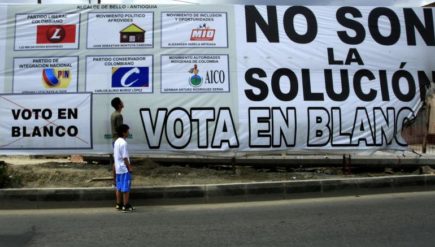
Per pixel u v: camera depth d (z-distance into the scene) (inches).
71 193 375.6
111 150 454.9
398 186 432.5
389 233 282.5
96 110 457.4
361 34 489.7
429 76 494.6
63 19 465.4
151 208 371.6
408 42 495.2
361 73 484.7
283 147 467.8
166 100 462.9
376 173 486.3
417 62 494.3
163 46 468.1
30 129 453.7
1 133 451.8
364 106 480.7
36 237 280.7
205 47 471.2
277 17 483.2
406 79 490.6
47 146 454.0
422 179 440.5
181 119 462.6
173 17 472.7
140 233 289.0
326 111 474.9
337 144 474.3
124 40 466.6
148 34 468.4
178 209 366.3
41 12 465.4
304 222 314.7
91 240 273.1
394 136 483.2
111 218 334.3
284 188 402.3
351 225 304.2
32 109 454.9
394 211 346.6
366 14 494.0
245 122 465.7
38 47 461.1
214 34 474.0
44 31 463.5
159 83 463.5
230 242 266.5
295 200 399.5
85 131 455.5
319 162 503.8
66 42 462.9
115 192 379.2
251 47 475.2
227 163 503.8
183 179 435.8
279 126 468.1
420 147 489.4
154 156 483.2
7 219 333.4
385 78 487.5
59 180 425.7
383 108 483.5
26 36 462.3
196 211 357.4
